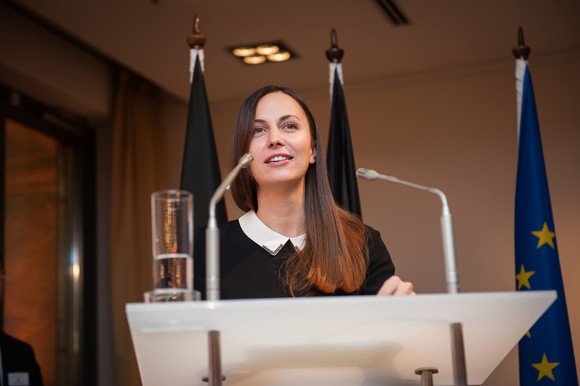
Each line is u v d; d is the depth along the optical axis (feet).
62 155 16.61
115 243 15.99
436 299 3.63
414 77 16.58
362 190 16.57
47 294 15.64
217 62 15.49
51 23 13.91
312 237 5.68
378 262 5.88
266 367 4.50
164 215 4.11
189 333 3.83
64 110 16.37
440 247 15.88
